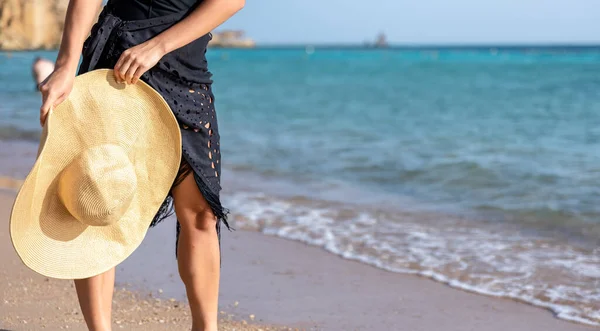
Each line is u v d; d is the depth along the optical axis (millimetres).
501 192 6867
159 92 2033
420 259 4480
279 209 5977
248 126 13203
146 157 2025
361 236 5078
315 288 3814
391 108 17703
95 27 2064
